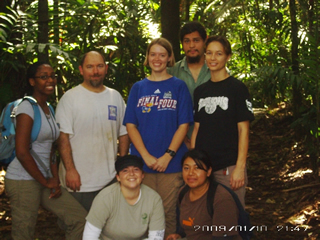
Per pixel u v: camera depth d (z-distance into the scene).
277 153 6.44
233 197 2.71
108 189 2.82
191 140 3.17
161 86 3.19
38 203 3.01
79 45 6.08
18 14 4.94
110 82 5.90
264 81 5.80
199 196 2.78
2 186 4.57
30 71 3.00
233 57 9.32
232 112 3.00
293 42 5.82
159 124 3.15
